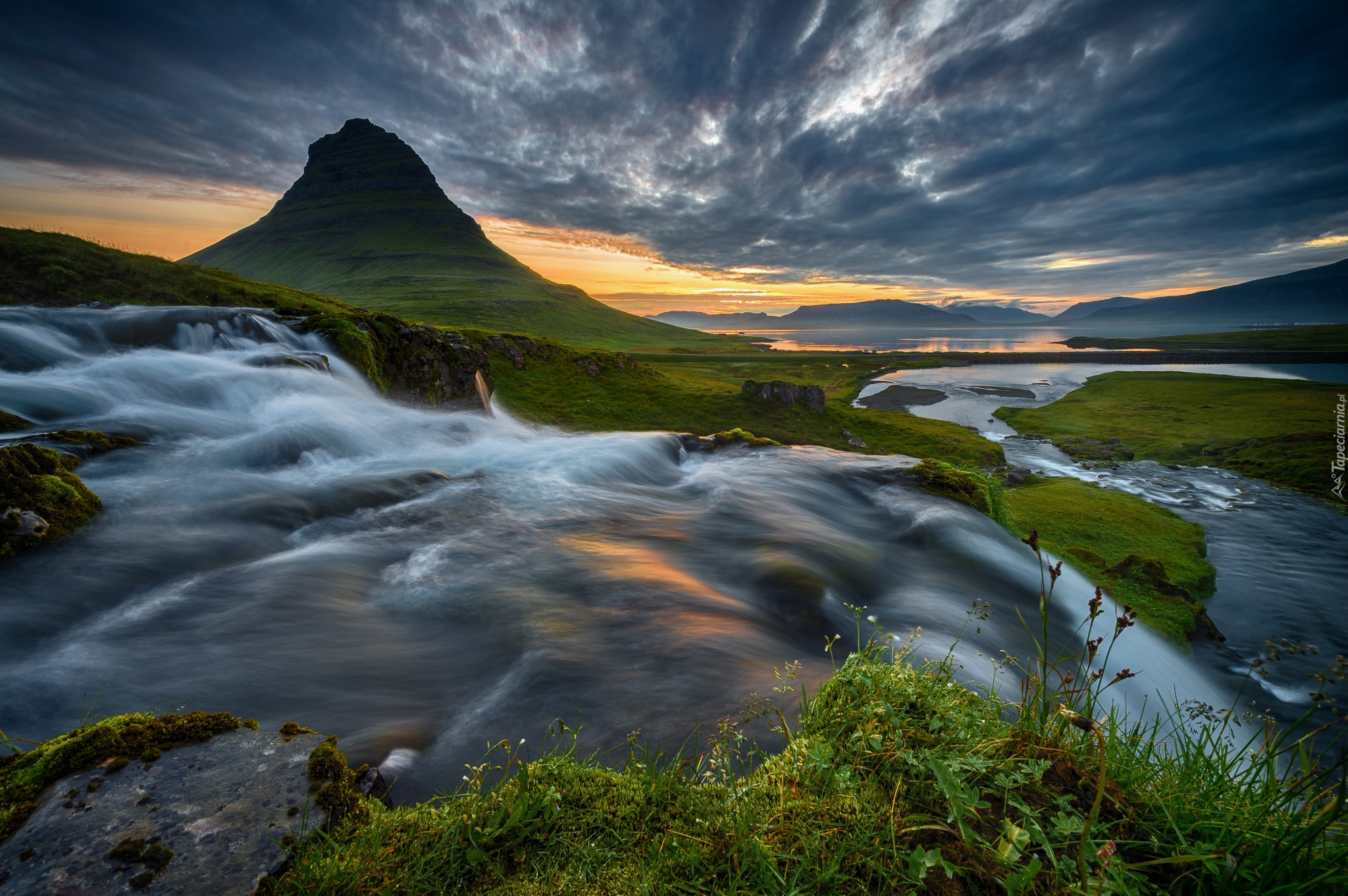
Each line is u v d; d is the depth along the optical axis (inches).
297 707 220.1
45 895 93.4
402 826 111.9
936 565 504.1
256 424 714.8
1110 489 1712.6
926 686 133.4
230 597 316.8
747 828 99.1
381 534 448.5
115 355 815.1
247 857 102.4
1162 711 411.5
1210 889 87.9
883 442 2301.9
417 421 927.0
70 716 211.3
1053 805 100.2
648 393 2329.0
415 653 269.1
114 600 307.3
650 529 501.7
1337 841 84.8
